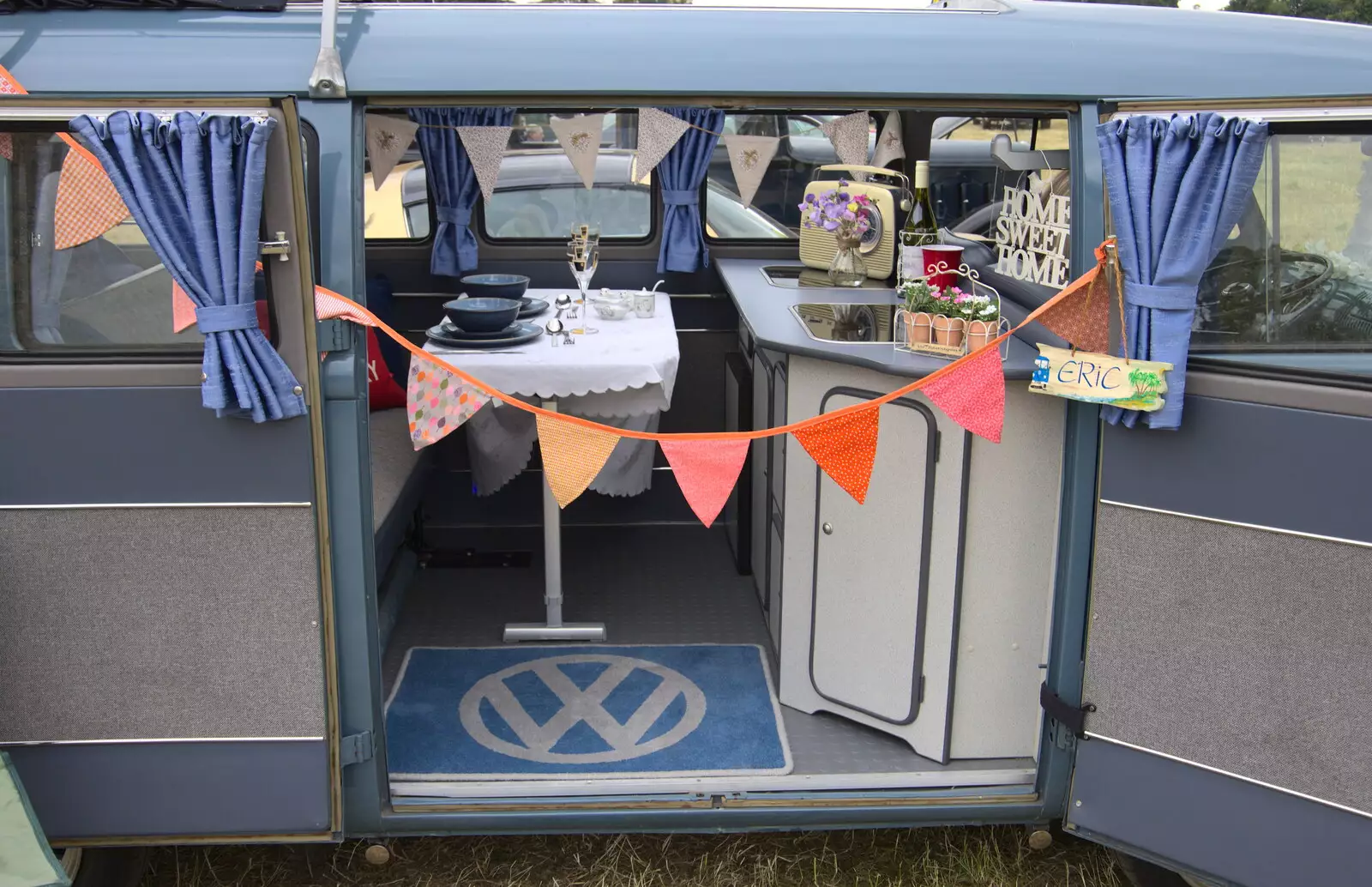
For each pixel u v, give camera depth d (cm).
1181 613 238
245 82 241
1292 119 211
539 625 378
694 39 253
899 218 405
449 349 336
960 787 281
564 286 445
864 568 302
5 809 228
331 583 242
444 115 405
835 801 275
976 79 253
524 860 295
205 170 214
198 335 231
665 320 380
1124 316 231
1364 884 228
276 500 236
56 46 243
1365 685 221
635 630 384
